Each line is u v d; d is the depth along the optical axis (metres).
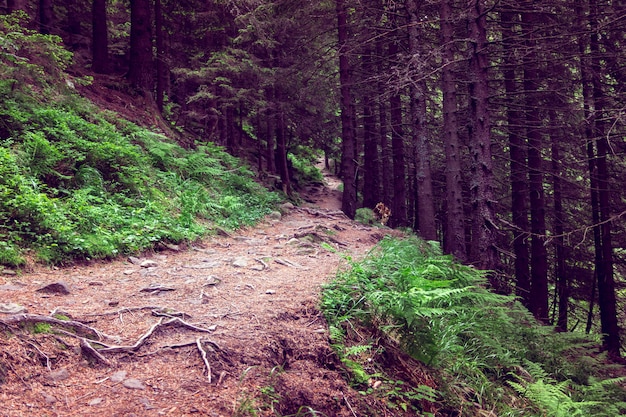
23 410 2.52
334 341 4.18
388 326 4.55
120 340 3.56
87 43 21.78
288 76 18.58
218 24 21.31
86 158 8.75
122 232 7.14
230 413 2.86
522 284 14.06
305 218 14.23
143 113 14.74
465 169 17.50
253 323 4.16
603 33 11.85
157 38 18.73
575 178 15.36
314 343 4.03
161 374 3.16
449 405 4.02
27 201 6.08
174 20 21.70
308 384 3.50
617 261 14.98
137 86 15.68
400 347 4.56
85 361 3.17
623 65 12.20
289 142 31.09
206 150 16.05
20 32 9.57
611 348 12.92
